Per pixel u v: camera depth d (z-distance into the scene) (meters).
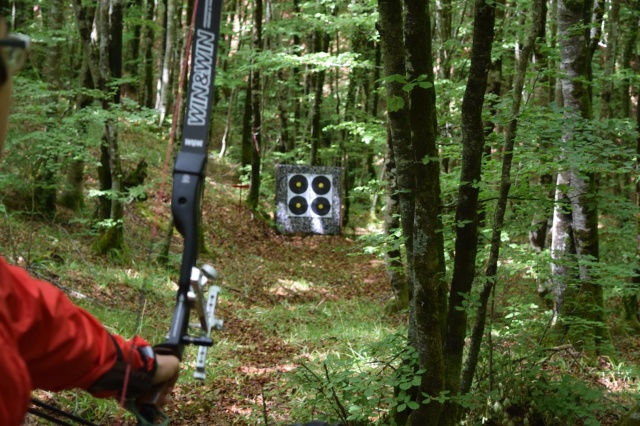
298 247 16.59
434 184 3.92
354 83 19.36
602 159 5.72
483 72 3.88
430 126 3.80
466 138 4.01
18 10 14.96
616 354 7.59
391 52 3.83
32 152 8.74
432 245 3.87
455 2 13.45
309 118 21.02
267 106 23.78
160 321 8.81
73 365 1.05
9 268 0.99
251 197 17.80
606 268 6.83
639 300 10.16
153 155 17.80
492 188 5.88
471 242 4.11
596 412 5.27
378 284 13.90
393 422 4.28
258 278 13.20
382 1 3.80
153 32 22.39
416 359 4.16
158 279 10.73
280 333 9.27
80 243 11.20
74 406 5.45
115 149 10.71
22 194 11.19
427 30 3.77
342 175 17.64
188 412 6.06
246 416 5.96
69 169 12.58
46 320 1.01
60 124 9.34
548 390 4.95
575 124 5.43
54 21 11.37
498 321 6.50
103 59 10.30
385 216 9.23
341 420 4.63
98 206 11.88
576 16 7.16
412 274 4.30
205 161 1.31
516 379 5.04
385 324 10.13
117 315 8.47
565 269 7.85
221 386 6.74
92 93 9.41
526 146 5.56
